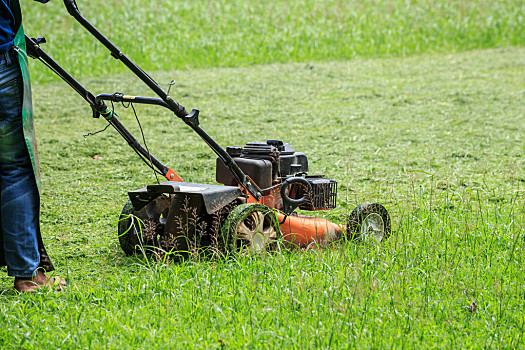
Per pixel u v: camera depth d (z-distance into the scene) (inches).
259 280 334.0
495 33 1508.4
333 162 664.4
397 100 976.9
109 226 466.9
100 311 301.3
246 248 373.7
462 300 316.2
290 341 268.7
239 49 1365.7
